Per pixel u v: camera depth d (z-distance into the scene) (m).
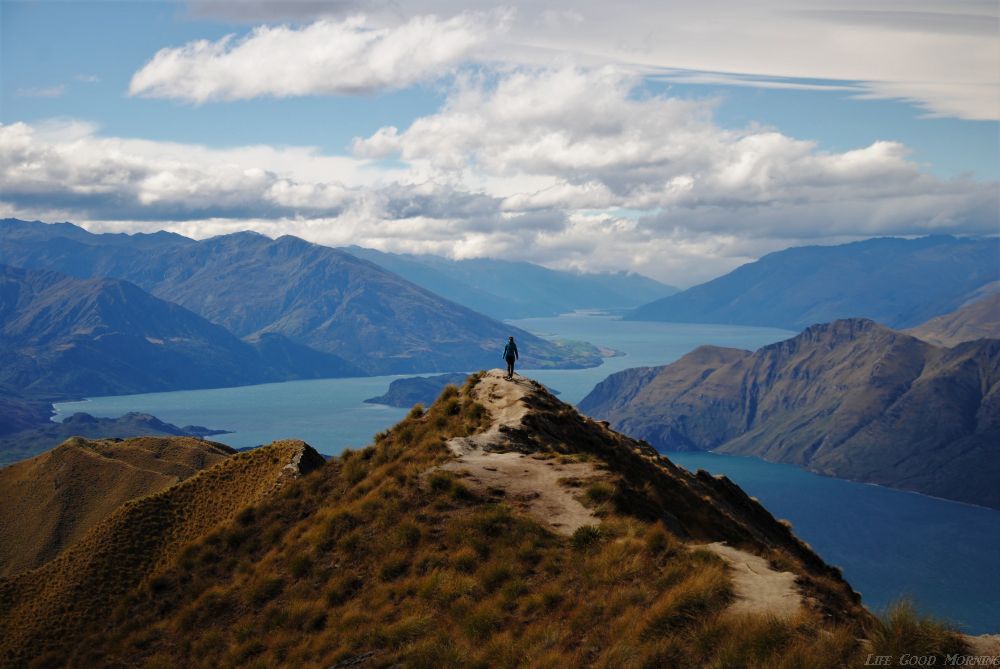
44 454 174.75
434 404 50.50
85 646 39.25
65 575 51.72
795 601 21.12
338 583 31.56
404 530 32.47
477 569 28.31
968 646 17.70
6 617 49.00
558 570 26.95
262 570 36.66
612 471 36.41
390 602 28.80
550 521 31.06
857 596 26.75
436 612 26.80
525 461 38.56
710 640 19.69
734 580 23.08
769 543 41.78
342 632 28.06
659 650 19.88
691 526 36.16
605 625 22.55
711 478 54.41
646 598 23.09
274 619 31.52
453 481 35.16
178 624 36.41
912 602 18.91
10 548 145.00
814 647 18.17
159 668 33.34
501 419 45.03
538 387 51.75
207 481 60.59
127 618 39.97
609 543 27.55
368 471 43.66
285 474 56.81
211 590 37.88
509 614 25.17
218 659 31.47
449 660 23.52
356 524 35.56
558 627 23.30
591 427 47.78
